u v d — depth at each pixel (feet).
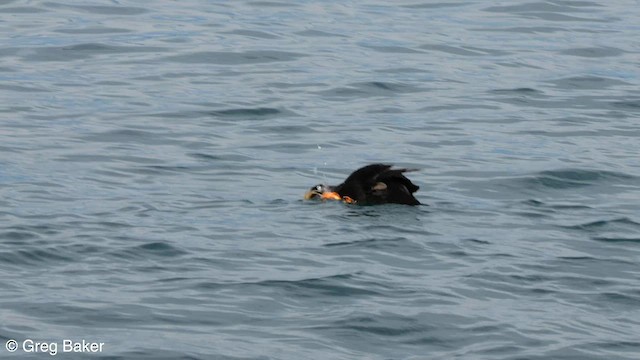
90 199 128.57
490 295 101.40
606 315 97.96
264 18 237.45
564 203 131.23
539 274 106.22
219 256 108.88
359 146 158.61
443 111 177.68
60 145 155.02
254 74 196.95
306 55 209.36
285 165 148.56
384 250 111.24
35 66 200.23
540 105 181.88
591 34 228.02
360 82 192.13
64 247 109.81
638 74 200.44
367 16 240.32
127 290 100.27
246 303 98.17
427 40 221.05
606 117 175.73
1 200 126.62
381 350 90.53
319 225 118.62
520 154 155.02
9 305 96.07
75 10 240.12
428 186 138.82
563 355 89.81
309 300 99.30
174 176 141.59
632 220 123.85
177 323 93.81
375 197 126.31
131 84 190.19
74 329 92.12
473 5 250.98
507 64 205.67
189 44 215.51
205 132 164.14
